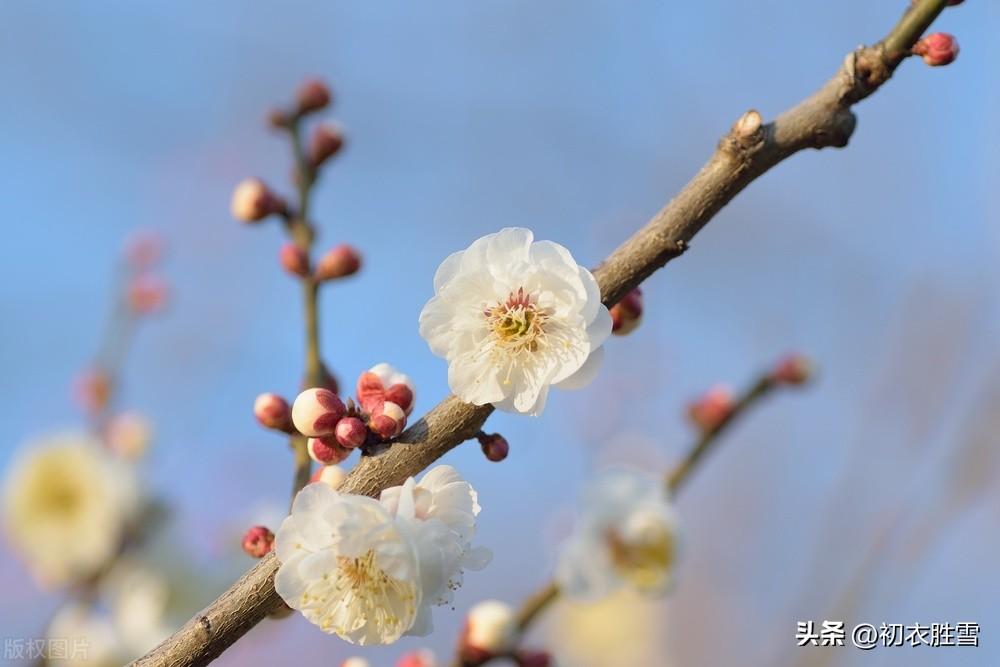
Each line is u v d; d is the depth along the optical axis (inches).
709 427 23.2
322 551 17.7
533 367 18.2
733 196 18.3
